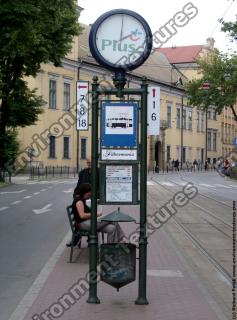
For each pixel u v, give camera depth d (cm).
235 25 3444
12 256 1128
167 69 8725
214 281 924
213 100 3819
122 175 729
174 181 4750
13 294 815
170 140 8688
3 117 3866
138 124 730
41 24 2019
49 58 2973
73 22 2931
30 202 2478
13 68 3381
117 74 731
